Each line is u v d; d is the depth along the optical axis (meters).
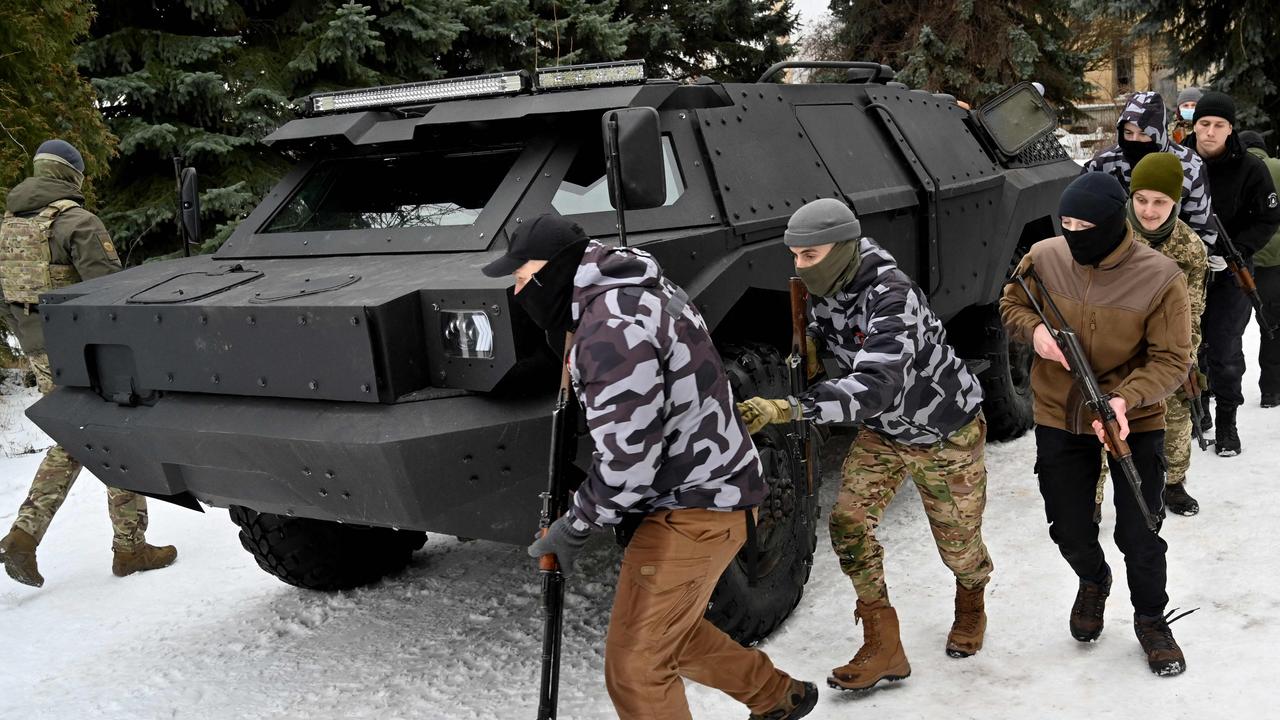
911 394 3.13
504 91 4.09
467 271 3.38
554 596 2.57
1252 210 5.27
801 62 4.87
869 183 4.73
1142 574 3.24
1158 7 14.75
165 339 3.49
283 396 3.27
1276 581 3.79
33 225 5.07
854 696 3.36
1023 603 3.88
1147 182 3.91
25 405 9.36
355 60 11.23
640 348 2.39
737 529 2.64
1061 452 3.33
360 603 4.67
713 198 3.88
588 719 3.42
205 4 10.59
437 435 3.04
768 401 2.73
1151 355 3.17
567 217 3.79
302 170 4.65
